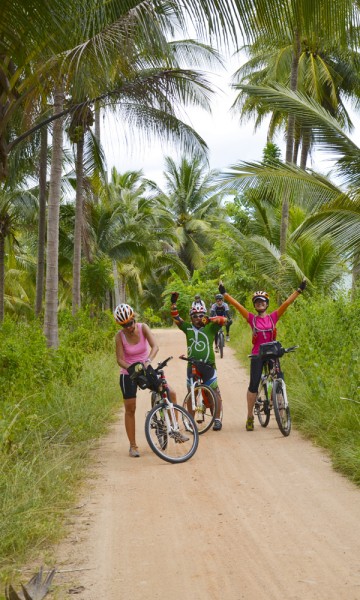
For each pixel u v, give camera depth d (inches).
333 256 781.3
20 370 374.6
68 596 165.3
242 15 292.0
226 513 226.4
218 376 596.1
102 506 237.5
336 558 184.1
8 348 394.0
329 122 550.0
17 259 1561.3
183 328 372.8
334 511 223.3
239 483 262.5
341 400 341.4
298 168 569.9
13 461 273.9
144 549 195.9
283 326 572.1
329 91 1005.2
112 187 1555.1
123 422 396.5
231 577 174.9
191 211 1940.2
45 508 224.4
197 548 195.6
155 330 1422.2
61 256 1228.5
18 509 215.6
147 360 308.3
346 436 305.1
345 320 460.1
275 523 214.2
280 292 817.5
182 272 1776.6
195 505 236.4
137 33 366.3
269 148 1279.5
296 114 559.8
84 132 806.5
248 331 935.7
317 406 358.0
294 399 384.5
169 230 1724.9
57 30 315.6
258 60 1026.1
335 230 549.6
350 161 552.7
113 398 451.2
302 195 559.8
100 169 869.8
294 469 279.4
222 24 295.0
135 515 226.8
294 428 360.2
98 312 1072.2
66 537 206.8
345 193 546.0
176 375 605.6
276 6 289.4
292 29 299.6
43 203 930.7
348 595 161.5
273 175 560.7
